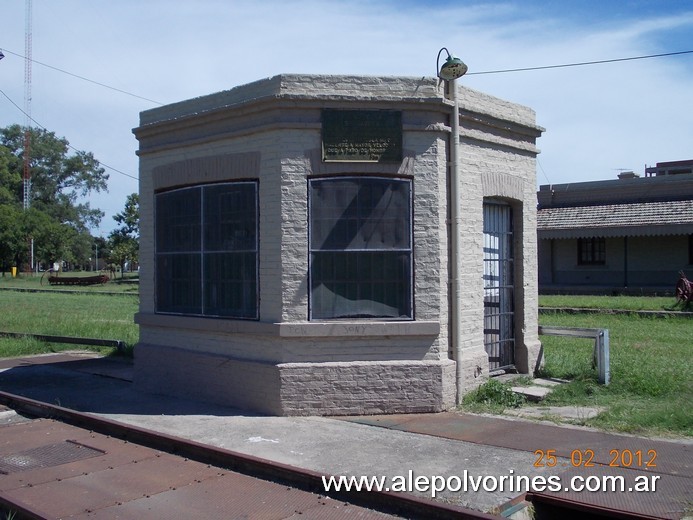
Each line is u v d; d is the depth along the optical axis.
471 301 10.19
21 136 93.94
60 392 11.28
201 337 10.55
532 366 11.38
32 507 5.76
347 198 9.55
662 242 30.27
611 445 7.60
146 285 11.47
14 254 73.81
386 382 9.37
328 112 9.48
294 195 9.45
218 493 6.22
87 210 100.69
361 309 9.55
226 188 10.24
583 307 23.62
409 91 9.61
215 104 10.39
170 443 7.62
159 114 11.20
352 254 9.53
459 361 9.75
